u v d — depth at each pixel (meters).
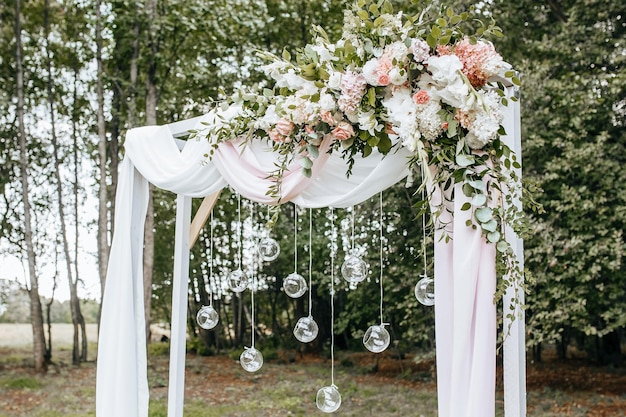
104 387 3.57
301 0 11.82
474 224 2.52
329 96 2.69
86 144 13.95
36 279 12.21
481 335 2.50
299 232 10.96
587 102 7.39
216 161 3.37
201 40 11.70
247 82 12.09
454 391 2.53
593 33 8.22
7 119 13.20
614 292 7.58
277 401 9.20
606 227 7.55
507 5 8.80
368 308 9.86
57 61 13.27
